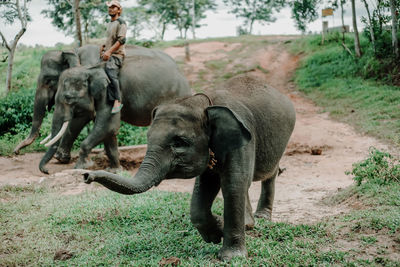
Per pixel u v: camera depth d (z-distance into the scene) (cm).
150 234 515
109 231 543
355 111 1532
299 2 2856
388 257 402
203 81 2305
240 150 408
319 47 2739
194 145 378
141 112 936
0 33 1689
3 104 1309
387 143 1136
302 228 502
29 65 2377
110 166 934
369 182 681
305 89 2041
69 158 947
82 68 879
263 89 507
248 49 3047
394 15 1917
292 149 1195
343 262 396
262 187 588
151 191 732
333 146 1196
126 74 910
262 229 506
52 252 483
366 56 2109
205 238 454
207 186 444
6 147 1084
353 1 2186
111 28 878
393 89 1681
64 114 870
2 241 511
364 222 490
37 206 655
